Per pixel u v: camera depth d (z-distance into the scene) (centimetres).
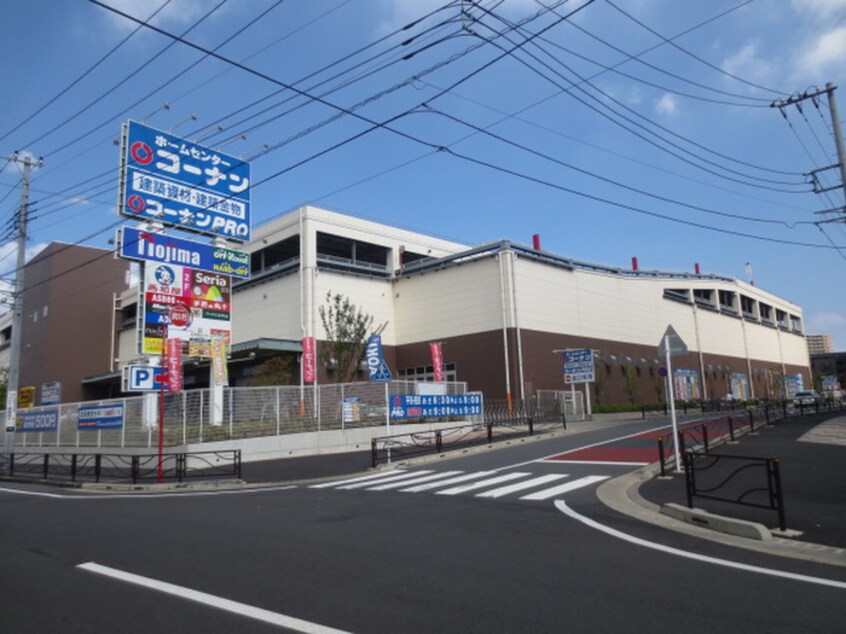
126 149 2441
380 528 907
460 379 3688
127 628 502
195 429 2098
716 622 491
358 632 480
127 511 1180
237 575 658
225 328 2664
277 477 1720
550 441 2281
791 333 8156
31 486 1841
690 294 5597
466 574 642
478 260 3712
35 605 568
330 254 4347
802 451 1606
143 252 2438
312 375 3300
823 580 601
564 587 590
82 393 5147
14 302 2617
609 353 4234
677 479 1295
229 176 2784
